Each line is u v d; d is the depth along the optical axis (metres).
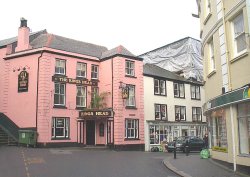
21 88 29.55
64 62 30.06
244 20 12.45
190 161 17.70
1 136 28.45
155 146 34.62
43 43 30.72
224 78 14.24
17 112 29.52
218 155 15.69
